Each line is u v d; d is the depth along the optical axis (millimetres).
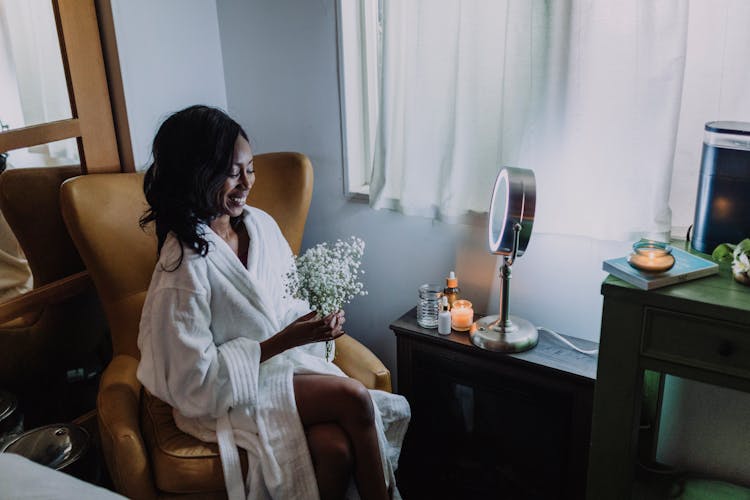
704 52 1586
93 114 2002
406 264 2188
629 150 1648
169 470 1553
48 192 1942
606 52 1626
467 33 1769
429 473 2062
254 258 1700
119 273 1815
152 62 2100
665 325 1407
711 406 1780
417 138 1930
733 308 1305
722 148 1461
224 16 2275
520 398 1812
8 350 1891
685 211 1718
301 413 1596
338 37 2076
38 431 1771
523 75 1716
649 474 1853
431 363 1936
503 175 1664
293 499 1550
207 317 1576
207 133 1522
